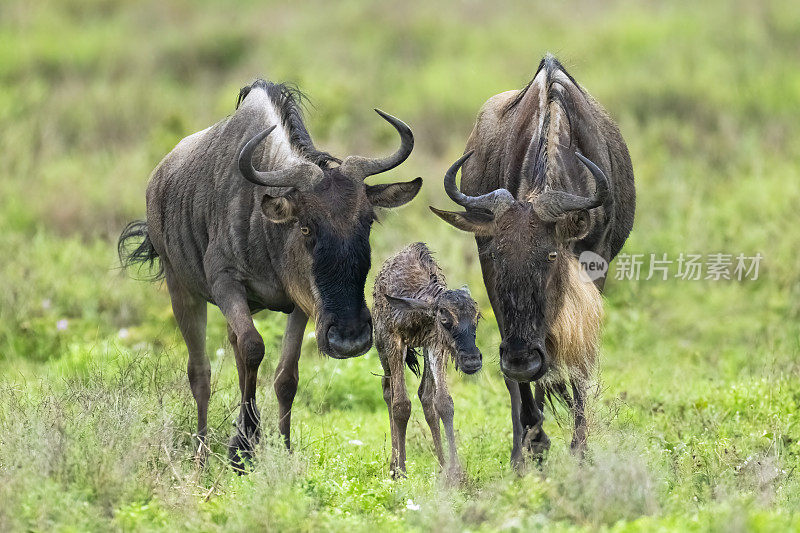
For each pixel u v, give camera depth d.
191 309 31.91
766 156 65.94
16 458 23.83
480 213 27.06
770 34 88.44
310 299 27.25
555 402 35.03
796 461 27.14
